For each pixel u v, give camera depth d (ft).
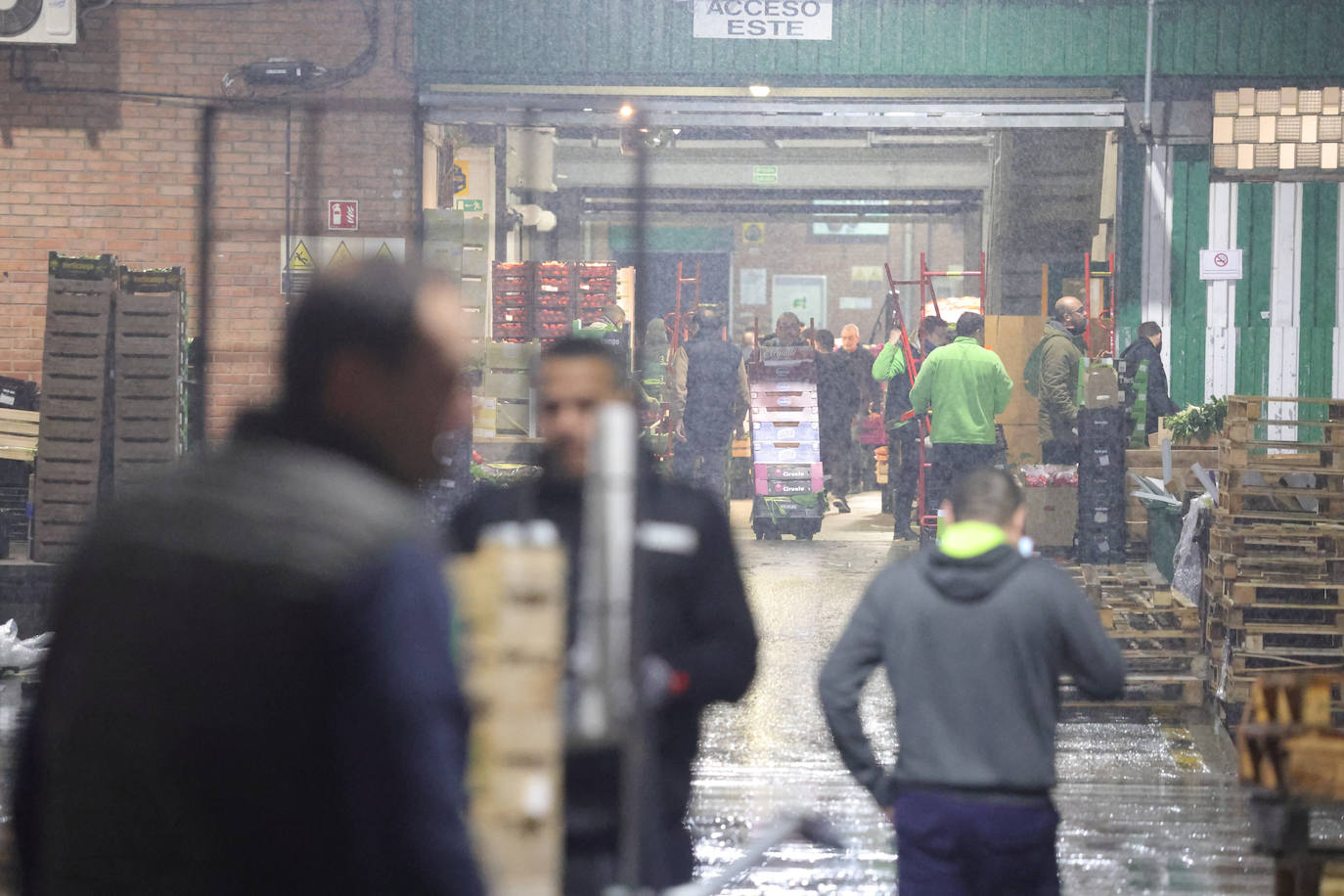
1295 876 31.22
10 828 17.54
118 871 15.69
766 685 86.07
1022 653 36.19
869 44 149.69
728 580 32.71
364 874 15.38
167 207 137.69
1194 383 151.12
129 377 108.88
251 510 16.25
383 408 17.31
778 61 149.38
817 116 142.00
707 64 149.38
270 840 15.38
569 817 28.94
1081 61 148.87
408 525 16.58
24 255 136.77
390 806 15.40
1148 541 111.24
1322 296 150.00
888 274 155.74
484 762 21.72
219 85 138.00
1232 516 83.35
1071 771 70.54
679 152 211.82
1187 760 72.90
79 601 16.62
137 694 15.74
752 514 153.17
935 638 36.55
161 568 16.12
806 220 264.31
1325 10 147.74
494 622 22.04
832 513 180.75
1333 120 147.95
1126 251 151.12
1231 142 149.18
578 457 32.24
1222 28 148.56
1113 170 152.97
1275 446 84.07
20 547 113.19
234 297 138.10
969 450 127.34
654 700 23.36
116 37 136.77
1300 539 83.05
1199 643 85.81
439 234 141.79
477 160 173.17
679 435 156.04
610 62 148.25
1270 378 150.61
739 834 58.03
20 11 132.57
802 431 153.28
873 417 199.31
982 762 35.94
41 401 108.27
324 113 141.79
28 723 17.26
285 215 138.10
